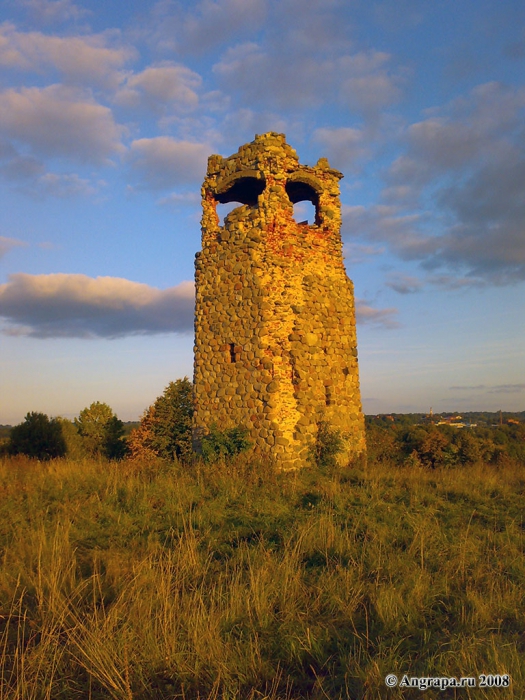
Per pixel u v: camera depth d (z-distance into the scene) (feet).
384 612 19.27
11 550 25.43
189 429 69.05
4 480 42.78
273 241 53.78
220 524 32.04
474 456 75.51
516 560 25.03
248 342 52.54
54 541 24.54
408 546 27.45
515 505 38.27
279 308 52.60
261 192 60.80
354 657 16.26
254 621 18.78
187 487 40.01
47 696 14.12
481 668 15.29
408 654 16.78
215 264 55.98
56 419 110.22
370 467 51.78
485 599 20.40
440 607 20.81
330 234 57.47
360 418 57.26
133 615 18.28
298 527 29.58
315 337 53.78
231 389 52.95
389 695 14.53
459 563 24.20
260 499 37.45
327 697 14.46
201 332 55.88
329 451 51.31
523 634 18.22
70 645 17.02
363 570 23.76
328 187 58.23
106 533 29.66
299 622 18.79
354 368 57.31
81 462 54.54
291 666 16.66
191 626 17.69
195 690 15.47
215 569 24.02
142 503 35.14
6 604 19.69
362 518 32.60
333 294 56.54
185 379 75.05
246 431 51.13
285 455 49.44
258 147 55.52
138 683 15.35
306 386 52.16
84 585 21.08
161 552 25.71
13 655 16.65
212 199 58.23
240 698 14.75
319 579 22.35
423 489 41.93
